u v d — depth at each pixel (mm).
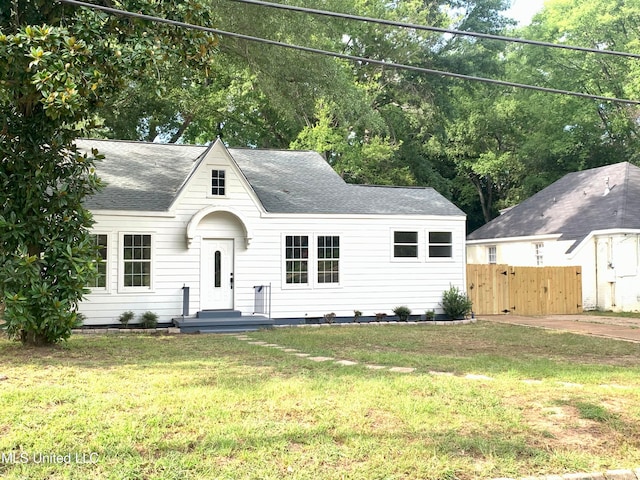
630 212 26609
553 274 26312
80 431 6613
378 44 39656
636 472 5996
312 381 9250
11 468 5617
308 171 24516
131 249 19172
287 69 21484
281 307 20766
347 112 24594
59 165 13633
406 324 20844
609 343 15617
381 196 23453
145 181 20781
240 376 9727
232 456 6023
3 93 12227
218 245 20266
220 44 21516
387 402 8031
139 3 12656
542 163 42750
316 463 5883
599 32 38344
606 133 41500
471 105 44469
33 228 12828
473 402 8180
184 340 15398
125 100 30250
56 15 13156
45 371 10086
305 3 21500
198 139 41094
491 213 48875
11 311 12156
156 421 6934
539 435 6977
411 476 5680
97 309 18672
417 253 22453
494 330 19000
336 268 21547
